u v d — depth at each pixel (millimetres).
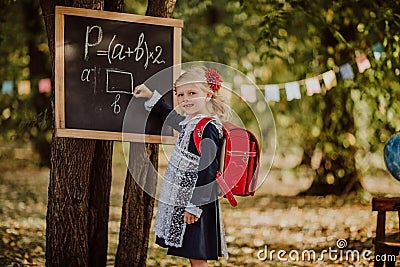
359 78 11555
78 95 6453
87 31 6488
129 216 7031
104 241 7043
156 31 6750
